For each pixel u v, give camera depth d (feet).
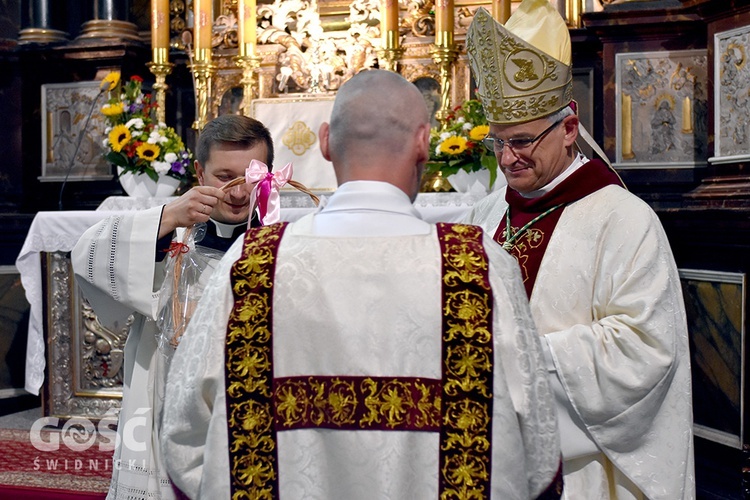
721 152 13.35
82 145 18.38
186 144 18.61
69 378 15.01
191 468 4.77
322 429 4.53
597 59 16.07
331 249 4.66
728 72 13.15
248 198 7.09
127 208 14.84
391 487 4.44
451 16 15.30
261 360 4.59
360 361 4.52
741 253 12.25
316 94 16.40
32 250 14.28
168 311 6.77
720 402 12.57
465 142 13.65
